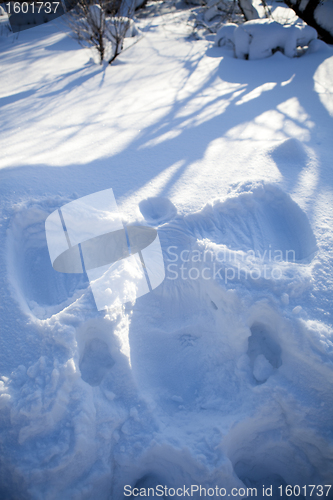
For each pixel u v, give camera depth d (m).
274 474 1.56
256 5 5.96
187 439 1.43
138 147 2.85
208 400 1.61
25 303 1.70
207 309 1.81
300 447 1.47
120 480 1.40
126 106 3.73
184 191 2.27
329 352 1.45
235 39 5.09
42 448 1.29
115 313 1.63
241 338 1.60
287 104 3.55
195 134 3.03
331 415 1.41
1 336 1.53
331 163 2.48
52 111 3.65
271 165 2.46
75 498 1.28
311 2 5.29
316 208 2.06
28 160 2.63
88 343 1.63
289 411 1.45
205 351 1.75
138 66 5.10
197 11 8.71
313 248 1.88
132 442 1.41
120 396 1.52
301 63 4.63
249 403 1.50
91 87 4.36
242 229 2.03
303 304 1.61
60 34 7.33
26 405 1.32
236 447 1.52
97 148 2.84
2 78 4.86
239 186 2.22
